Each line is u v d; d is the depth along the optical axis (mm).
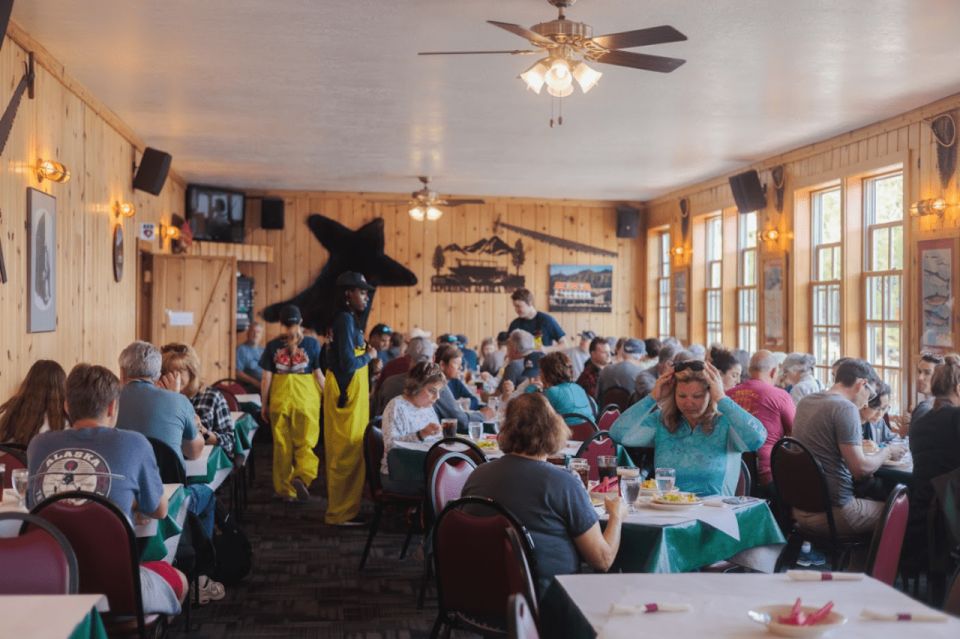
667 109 7805
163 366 5176
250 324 12648
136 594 3115
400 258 13508
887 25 5504
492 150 9875
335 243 13320
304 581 5312
